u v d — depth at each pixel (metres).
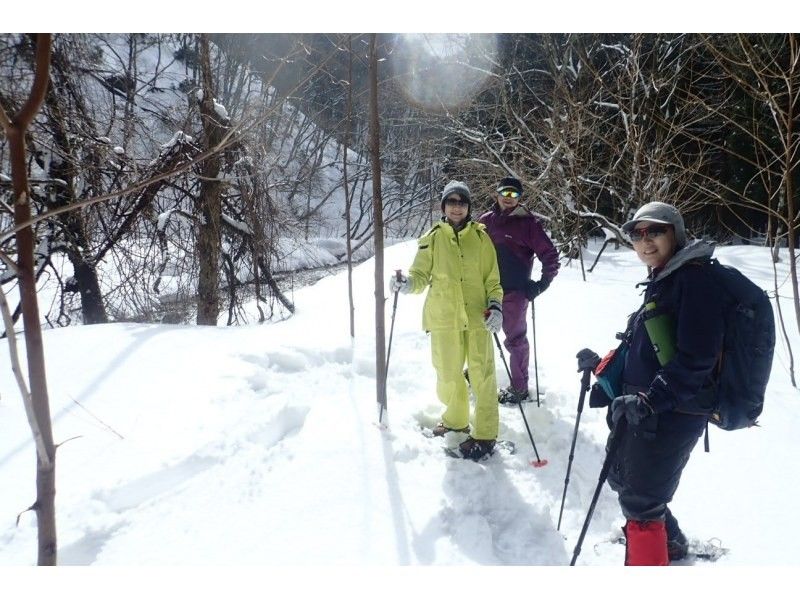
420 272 3.77
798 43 5.62
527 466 3.62
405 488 3.17
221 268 9.16
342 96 15.42
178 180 8.16
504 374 5.06
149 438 3.56
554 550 2.87
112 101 8.04
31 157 7.32
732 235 15.35
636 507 2.44
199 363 4.77
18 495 3.00
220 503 3.01
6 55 5.76
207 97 7.64
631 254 12.99
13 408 4.01
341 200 29.62
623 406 2.29
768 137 11.73
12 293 9.60
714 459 3.55
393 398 4.48
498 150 14.98
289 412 4.00
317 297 9.67
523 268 4.52
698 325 2.21
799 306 5.25
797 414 4.09
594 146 14.44
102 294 8.79
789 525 2.86
